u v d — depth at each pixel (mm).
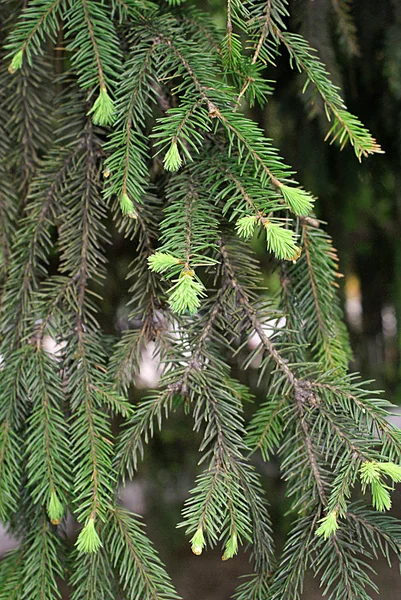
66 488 826
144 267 867
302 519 812
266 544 831
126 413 842
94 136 878
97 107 813
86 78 829
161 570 827
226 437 817
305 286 883
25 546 885
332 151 1071
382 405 807
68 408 873
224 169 822
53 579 843
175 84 863
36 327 866
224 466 808
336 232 1112
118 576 859
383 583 1517
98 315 1074
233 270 843
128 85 826
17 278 880
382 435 798
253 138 800
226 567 2156
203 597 1984
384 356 1252
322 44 933
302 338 878
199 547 774
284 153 1068
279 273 890
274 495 1349
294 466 814
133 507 1543
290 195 780
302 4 922
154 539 1511
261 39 813
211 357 835
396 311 1106
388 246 1205
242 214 793
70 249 876
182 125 794
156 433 1345
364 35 979
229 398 825
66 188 875
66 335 871
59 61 958
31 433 869
